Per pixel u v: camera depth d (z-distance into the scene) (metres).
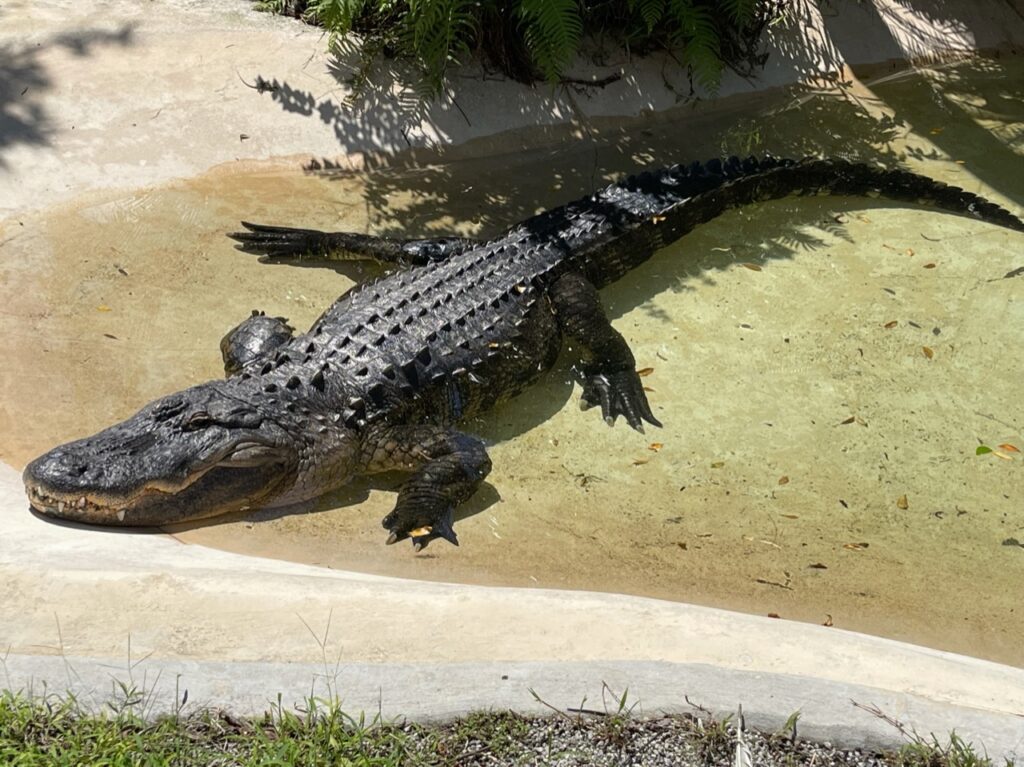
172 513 4.89
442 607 4.00
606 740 3.55
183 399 5.05
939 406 6.17
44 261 6.39
